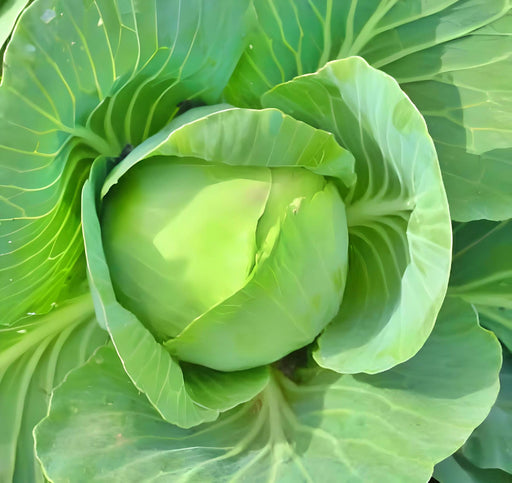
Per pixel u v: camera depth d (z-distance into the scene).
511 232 0.81
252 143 0.67
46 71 0.63
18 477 0.77
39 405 0.79
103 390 0.73
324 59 0.76
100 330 0.81
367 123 0.70
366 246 0.77
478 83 0.74
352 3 0.74
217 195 0.69
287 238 0.68
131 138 0.74
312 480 0.69
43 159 0.66
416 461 0.68
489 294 0.81
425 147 0.65
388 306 0.74
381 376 0.73
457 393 0.71
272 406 0.75
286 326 0.70
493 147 0.73
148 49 0.67
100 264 0.67
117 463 0.69
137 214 0.70
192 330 0.69
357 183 0.75
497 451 0.78
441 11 0.74
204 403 0.73
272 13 0.72
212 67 0.73
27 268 0.70
